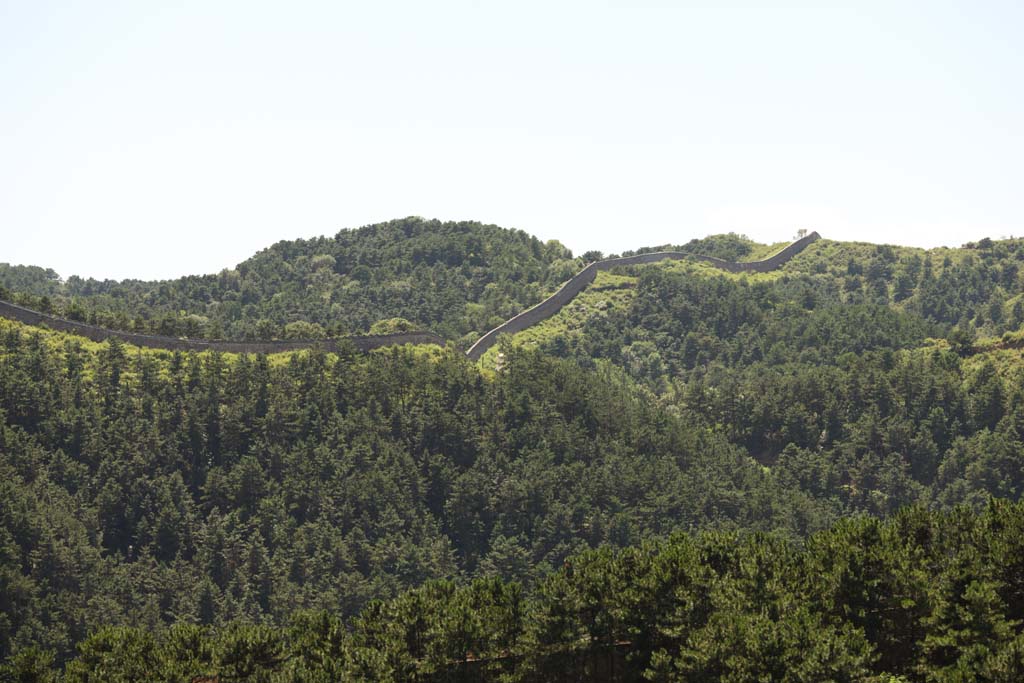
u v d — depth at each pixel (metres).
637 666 172.75
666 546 196.12
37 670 187.25
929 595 164.25
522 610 185.12
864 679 152.75
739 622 159.12
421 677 173.50
